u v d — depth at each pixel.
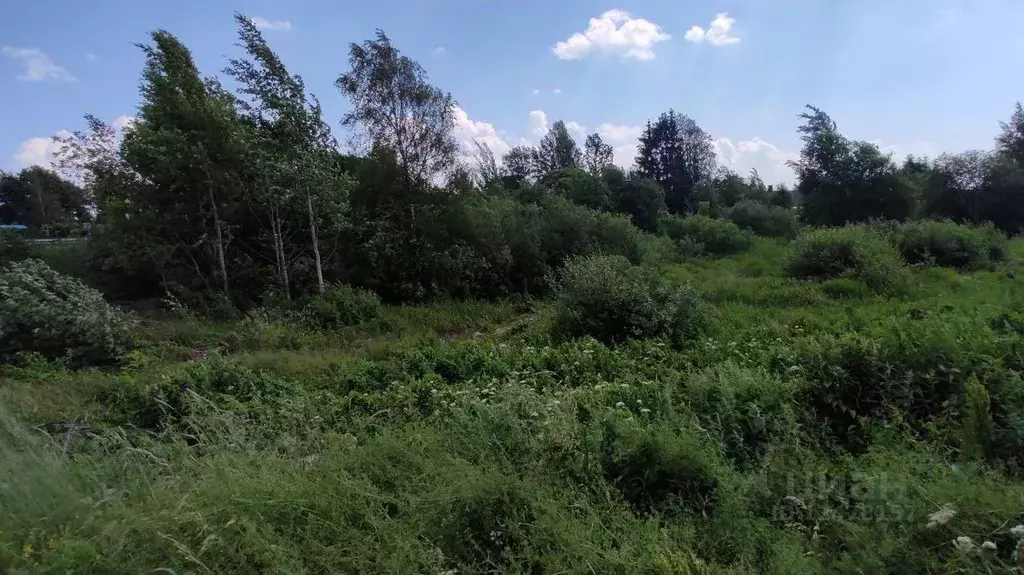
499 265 18.55
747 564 2.99
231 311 14.91
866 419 4.72
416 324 14.08
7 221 44.09
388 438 4.21
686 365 6.71
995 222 27.36
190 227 16.48
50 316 10.52
